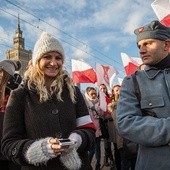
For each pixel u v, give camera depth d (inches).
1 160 111.0
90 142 86.3
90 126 90.7
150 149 77.9
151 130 74.7
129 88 85.5
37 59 87.0
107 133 262.4
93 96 274.7
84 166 86.3
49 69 87.2
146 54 85.7
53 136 82.2
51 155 74.2
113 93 239.8
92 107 254.4
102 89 319.6
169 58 85.7
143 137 75.9
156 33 84.1
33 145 76.3
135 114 81.1
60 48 88.4
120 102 84.7
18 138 81.9
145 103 81.4
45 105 84.6
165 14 192.7
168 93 80.4
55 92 87.2
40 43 86.9
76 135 81.9
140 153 81.7
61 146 73.1
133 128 77.2
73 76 363.9
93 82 361.1
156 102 79.7
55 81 87.4
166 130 73.5
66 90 90.1
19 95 85.7
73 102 89.4
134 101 83.5
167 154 75.4
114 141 229.3
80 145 82.9
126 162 210.7
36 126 82.5
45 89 85.3
